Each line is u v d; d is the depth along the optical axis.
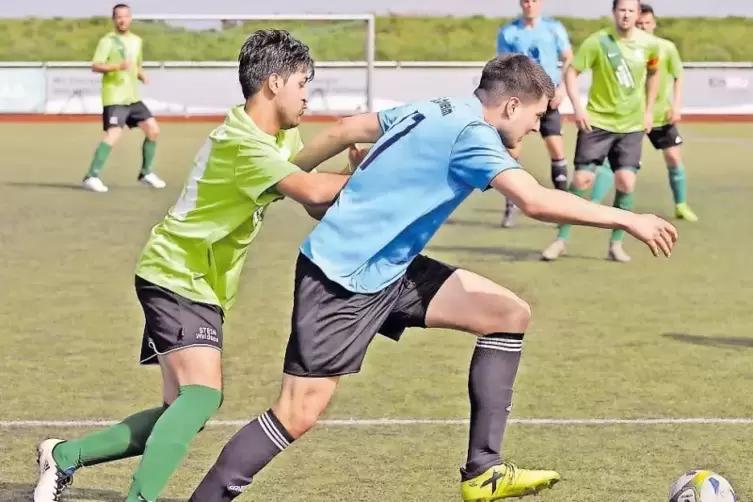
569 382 9.08
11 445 7.44
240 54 5.94
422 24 49.75
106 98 21.61
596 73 14.52
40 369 9.41
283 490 6.66
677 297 12.55
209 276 6.02
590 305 12.10
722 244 16.25
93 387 8.88
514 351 6.34
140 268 6.04
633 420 8.08
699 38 49.09
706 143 32.84
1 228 17.11
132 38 21.81
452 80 39.38
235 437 5.80
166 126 37.22
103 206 19.53
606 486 6.75
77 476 6.88
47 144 31.30
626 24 14.45
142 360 6.23
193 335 5.91
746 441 7.62
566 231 14.88
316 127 34.78
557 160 17.20
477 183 5.63
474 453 6.27
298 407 5.77
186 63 39.44
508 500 6.53
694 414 8.23
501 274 13.84
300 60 5.89
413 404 8.46
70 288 12.87
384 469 7.04
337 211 5.76
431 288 6.34
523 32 17.05
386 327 6.44
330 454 7.32
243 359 9.82
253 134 5.83
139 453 6.27
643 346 10.30
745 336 10.73
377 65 40.09
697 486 5.91
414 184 5.68
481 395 6.28
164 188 22.28
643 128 14.63
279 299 12.40
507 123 5.89
